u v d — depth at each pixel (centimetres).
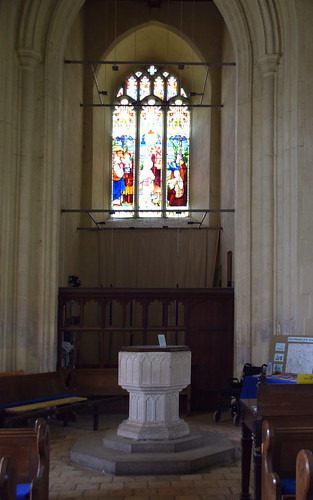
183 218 1969
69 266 1681
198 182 1980
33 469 499
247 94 1241
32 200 1209
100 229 1898
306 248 1098
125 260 1897
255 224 1213
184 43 1989
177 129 2042
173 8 1945
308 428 485
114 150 2033
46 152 1221
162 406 793
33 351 1180
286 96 1166
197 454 760
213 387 1245
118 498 636
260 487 547
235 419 1082
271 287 1169
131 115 2048
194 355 1250
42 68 1234
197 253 1884
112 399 1077
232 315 1251
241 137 1240
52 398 1022
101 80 1988
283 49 1195
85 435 982
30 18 1206
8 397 972
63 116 1538
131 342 1697
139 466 725
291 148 1141
